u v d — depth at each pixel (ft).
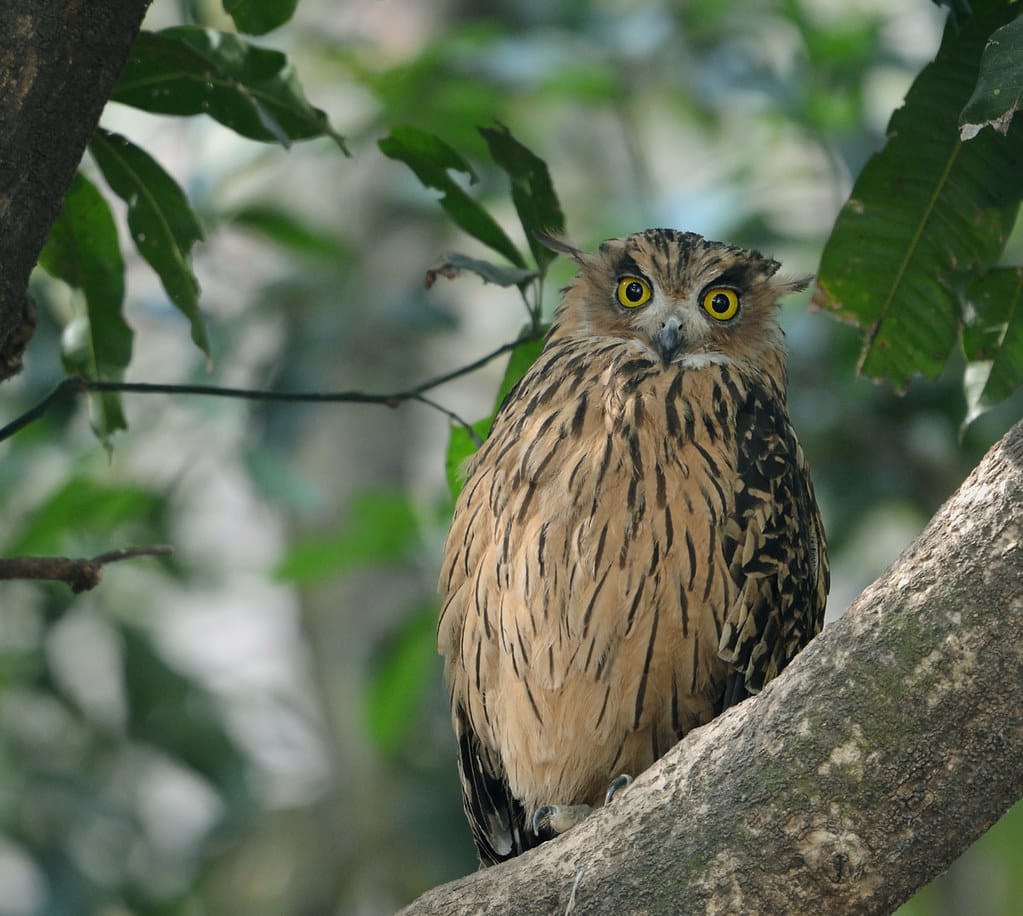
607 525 24.00
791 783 16.79
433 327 44.47
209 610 59.98
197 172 43.55
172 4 44.24
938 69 21.20
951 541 16.33
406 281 50.85
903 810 16.35
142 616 46.62
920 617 16.25
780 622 24.97
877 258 22.77
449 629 26.53
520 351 29.25
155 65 22.58
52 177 17.84
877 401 39.45
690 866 17.34
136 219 23.54
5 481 40.96
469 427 24.99
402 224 51.67
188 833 48.42
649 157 54.03
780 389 28.96
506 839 27.94
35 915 44.16
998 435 39.01
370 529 39.01
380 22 54.80
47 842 44.93
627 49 45.98
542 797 26.27
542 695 25.05
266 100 23.07
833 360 40.06
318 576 39.65
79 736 46.70
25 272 17.90
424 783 47.44
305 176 52.80
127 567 43.04
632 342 27.40
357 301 44.68
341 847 47.70
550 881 18.29
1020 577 15.80
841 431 40.57
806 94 43.39
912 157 21.89
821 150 44.98
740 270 28.63
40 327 39.40
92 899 44.73
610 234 44.04
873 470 40.68
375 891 47.60
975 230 22.34
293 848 48.16
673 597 24.04
